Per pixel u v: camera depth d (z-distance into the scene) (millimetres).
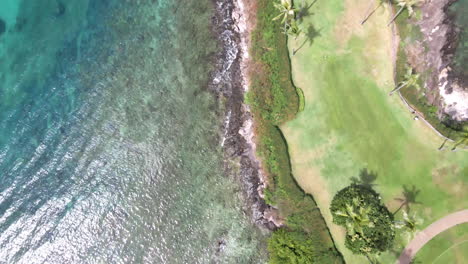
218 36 52281
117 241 53375
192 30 53406
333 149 48344
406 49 46375
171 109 53656
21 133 55531
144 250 52938
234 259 51031
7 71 57125
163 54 54188
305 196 48000
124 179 53969
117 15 55781
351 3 48312
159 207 53156
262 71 49625
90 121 54969
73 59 56062
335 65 48469
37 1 57719
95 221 53844
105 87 55188
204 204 52344
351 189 45062
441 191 46156
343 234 47375
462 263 45469
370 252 43844
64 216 54031
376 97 47594
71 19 56812
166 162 53406
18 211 54094
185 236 52438
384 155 47219
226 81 51781
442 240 45875
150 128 53938
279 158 48688
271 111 49344
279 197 48969
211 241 51844
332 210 45500
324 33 48781
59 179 54500
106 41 55719
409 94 46031
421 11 45656
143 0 55312
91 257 53438
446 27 44344
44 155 54875
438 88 44938
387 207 46812
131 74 54812
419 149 46656
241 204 51312
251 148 50656
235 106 51344
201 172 52594
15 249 53625
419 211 46344
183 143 53125
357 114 47938
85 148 54688
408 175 46719
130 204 53625
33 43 57250
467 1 43625
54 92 55969
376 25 47625
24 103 56125
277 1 48531
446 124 45312
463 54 43375
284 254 47875
